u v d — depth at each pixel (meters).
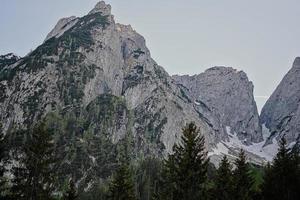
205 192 63.12
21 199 59.75
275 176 68.44
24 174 60.56
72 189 92.50
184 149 61.50
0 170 60.84
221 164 80.62
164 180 67.12
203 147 62.38
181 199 59.72
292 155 70.75
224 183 74.75
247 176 78.44
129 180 82.69
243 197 73.00
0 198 59.47
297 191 65.62
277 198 66.38
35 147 61.50
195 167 60.47
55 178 64.88
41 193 60.81
